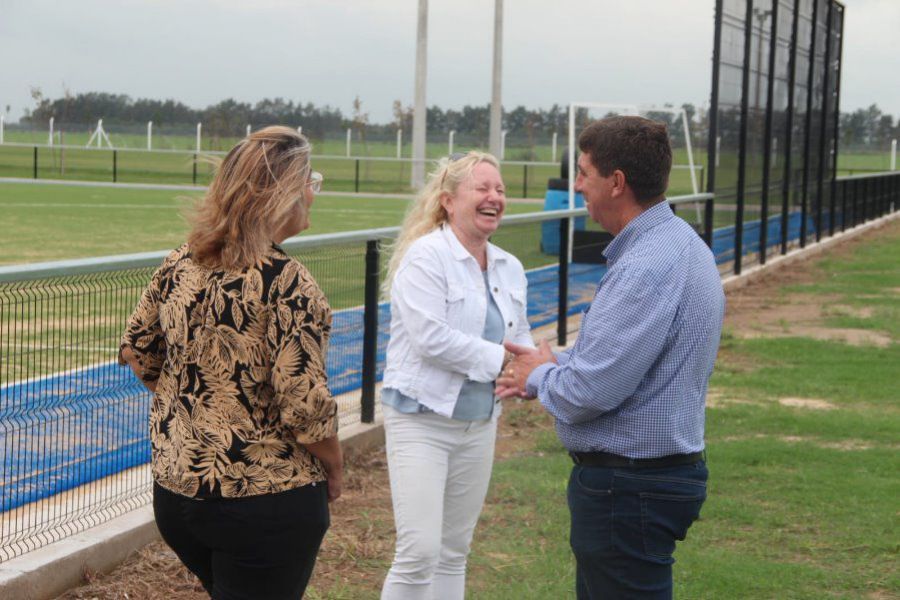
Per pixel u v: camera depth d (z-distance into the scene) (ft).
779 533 18.48
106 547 15.56
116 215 83.05
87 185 129.18
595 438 10.30
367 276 23.12
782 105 60.39
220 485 9.94
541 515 19.19
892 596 15.94
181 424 10.12
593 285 38.52
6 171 149.59
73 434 16.01
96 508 16.35
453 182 13.12
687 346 10.03
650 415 10.09
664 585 10.47
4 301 15.37
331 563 16.78
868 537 18.17
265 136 10.07
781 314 44.01
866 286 53.21
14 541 14.73
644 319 9.82
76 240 63.77
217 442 9.96
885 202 109.91
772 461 22.58
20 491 15.12
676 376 10.07
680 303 9.96
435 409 12.88
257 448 10.01
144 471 17.39
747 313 44.24
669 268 9.91
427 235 13.20
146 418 17.49
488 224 13.05
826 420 25.85
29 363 15.43
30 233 67.62
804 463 22.48
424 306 12.79
